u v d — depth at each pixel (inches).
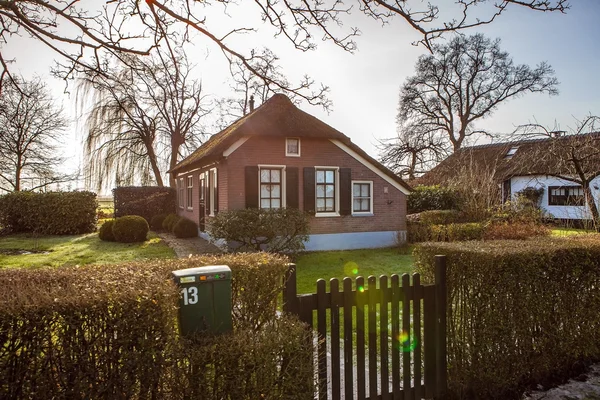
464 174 722.8
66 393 87.0
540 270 170.2
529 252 166.6
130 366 91.2
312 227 554.3
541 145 550.9
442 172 987.9
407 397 148.4
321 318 129.0
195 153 821.2
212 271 112.7
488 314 154.2
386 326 142.6
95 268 134.5
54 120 928.9
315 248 553.9
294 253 480.1
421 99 1177.4
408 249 559.5
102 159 975.0
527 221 580.7
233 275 129.3
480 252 155.2
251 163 519.5
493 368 157.2
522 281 164.2
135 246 580.1
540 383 174.9
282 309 127.4
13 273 127.6
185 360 98.6
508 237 511.8
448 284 159.8
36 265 438.9
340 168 565.9
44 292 95.4
